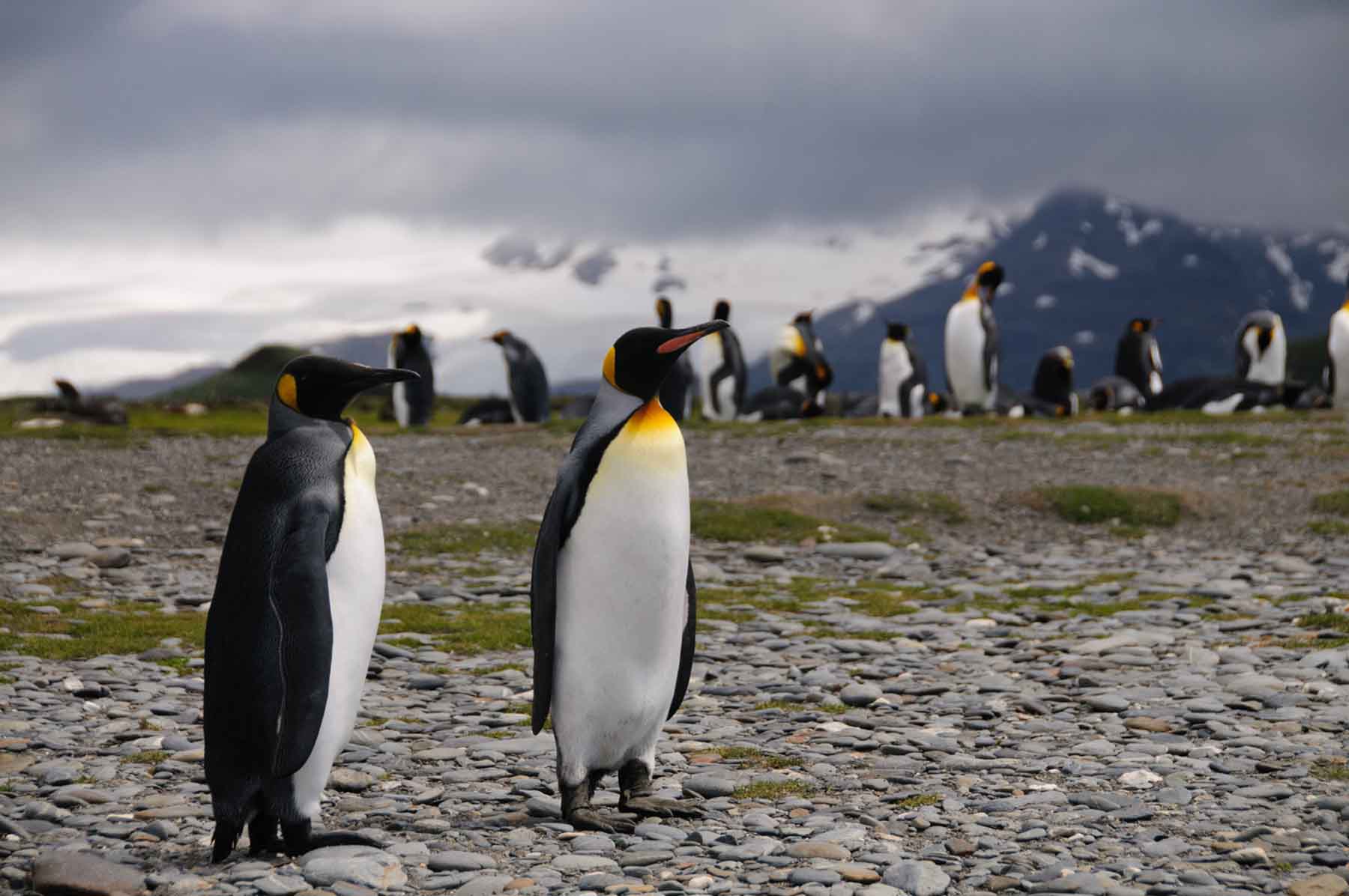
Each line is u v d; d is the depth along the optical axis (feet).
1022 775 21.58
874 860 16.88
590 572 18.65
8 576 40.57
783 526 53.01
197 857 17.42
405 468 66.80
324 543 16.67
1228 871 16.42
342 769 22.13
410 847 17.62
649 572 18.65
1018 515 56.54
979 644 33.99
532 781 21.66
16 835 18.17
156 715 25.64
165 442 75.72
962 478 65.05
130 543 46.88
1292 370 421.18
